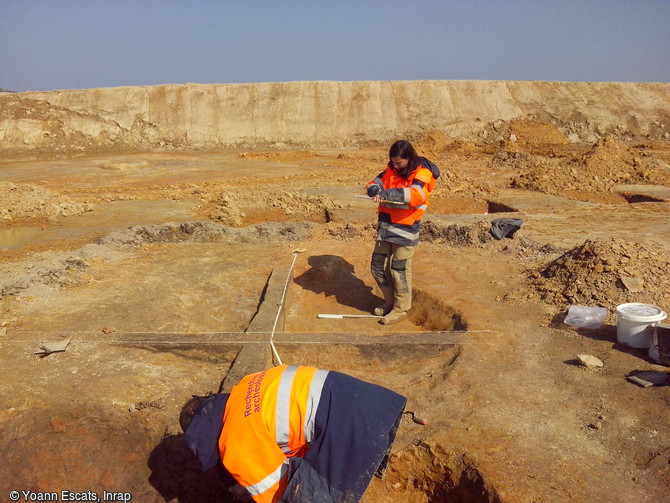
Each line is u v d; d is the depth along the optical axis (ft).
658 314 16.97
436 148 87.45
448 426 13.74
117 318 20.33
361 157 80.89
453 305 21.25
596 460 12.28
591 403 14.44
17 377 16.03
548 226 34.47
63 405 14.78
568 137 104.01
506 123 105.70
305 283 25.58
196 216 38.68
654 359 16.25
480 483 11.86
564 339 18.04
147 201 44.01
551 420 13.80
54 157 90.48
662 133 104.83
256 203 41.52
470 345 17.94
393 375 17.37
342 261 26.94
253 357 17.20
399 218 20.25
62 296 22.25
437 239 29.04
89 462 14.28
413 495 13.05
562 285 21.61
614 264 20.88
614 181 51.29
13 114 96.89
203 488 13.62
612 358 16.56
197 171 68.85
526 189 49.32
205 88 109.40
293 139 104.01
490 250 27.45
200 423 10.32
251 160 80.69
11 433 14.24
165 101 106.32
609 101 110.63
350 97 109.50
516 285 23.04
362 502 12.69
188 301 22.36
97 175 66.03
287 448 10.28
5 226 36.27
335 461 9.84
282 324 20.72
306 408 10.05
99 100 104.01
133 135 101.19
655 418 13.57
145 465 14.19
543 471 11.93
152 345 18.21
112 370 16.53
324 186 53.26
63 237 33.55
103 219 38.17
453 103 109.19
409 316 22.56
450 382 15.87
